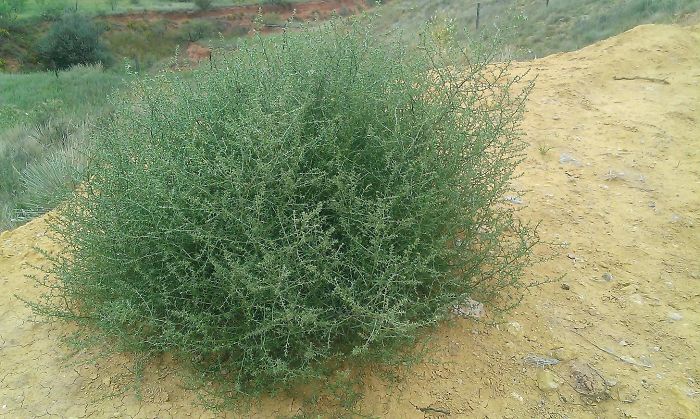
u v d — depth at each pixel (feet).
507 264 9.77
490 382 8.80
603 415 8.38
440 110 9.55
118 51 79.61
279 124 8.38
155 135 9.61
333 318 8.35
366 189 8.62
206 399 8.43
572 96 19.77
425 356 9.05
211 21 88.17
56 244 12.87
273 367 7.70
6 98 43.29
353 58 9.87
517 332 9.66
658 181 14.35
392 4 49.47
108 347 9.46
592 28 45.91
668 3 40.24
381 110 9.62
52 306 10.68
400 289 8.55
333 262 8.16
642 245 12.02
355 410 8.24
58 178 17.88
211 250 8.05
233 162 8.22
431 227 8.91
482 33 12.46
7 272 12.12
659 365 9.14
